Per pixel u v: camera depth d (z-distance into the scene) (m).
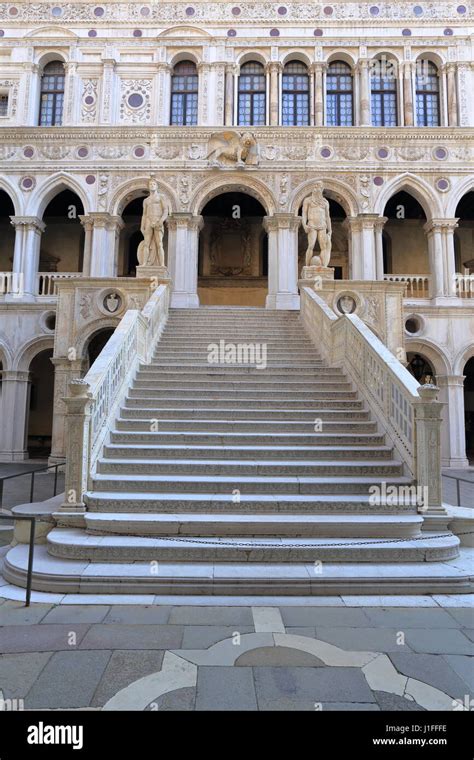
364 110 20.98
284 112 21.59
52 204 23.50
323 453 8.14
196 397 10.29
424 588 5.57
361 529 6.38
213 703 3.50
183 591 5.46
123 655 4.14
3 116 21.28
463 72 21.03
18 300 19.50
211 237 24.52
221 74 21.23
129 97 21.25
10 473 15.09
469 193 21.77
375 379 9.24
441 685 3.76
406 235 24.77
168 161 19.97
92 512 6.72
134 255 24.91
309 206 15.80
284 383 10.76
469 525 6.89
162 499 6.75
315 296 13.87
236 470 7.67
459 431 18.77
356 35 21.39
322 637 4.51
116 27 21.45
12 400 18.98
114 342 9.57
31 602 5.23
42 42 21.42
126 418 9.34
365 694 3.63
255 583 5.50
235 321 14.89
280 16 21.53
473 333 19.23
